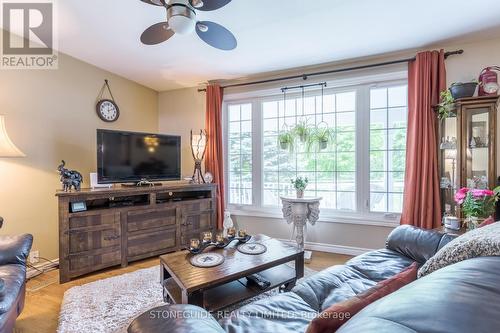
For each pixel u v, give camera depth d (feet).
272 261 6.39
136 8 7.75
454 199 8.05
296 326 3.86
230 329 3.71
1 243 5.95
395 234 6.73
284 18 7.78
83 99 11.03
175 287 6.35
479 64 8.80
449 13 7.36
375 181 10.61
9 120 8.88
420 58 9.16
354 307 2.79
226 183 13.39
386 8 7.22
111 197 9.29
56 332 5.91
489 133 7.80
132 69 11.76
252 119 12.80
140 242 10.03
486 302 1.66
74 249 8.57
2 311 4.50
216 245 7.31
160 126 14.29
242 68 11.60
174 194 12.10
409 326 1.59
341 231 11.07
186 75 12.39
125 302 7.08
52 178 9.95
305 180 10.60
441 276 2.15
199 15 7.61
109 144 10.08
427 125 9.02
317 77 11.37
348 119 11.07
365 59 10.48
